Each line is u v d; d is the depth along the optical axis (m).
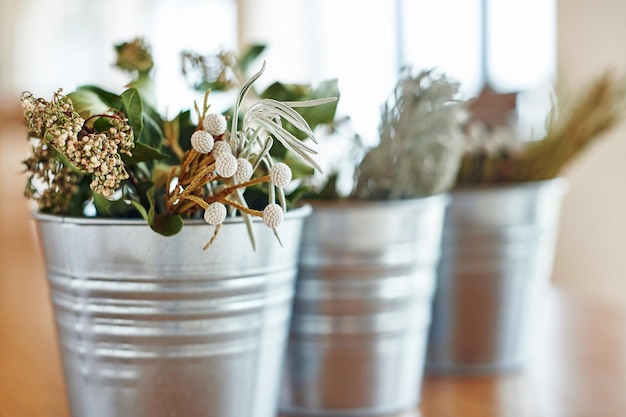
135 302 0.60
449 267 0.82
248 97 0.72
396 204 0.71
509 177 0.87
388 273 0.72
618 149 1.28
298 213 0.62
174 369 0.60
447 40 1.75
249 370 0.62
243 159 0.56
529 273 0.83
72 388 0.63
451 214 0.81
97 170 0.55
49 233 0.62
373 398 0.73
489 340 0.83
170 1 2.77
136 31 2.85
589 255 1.33
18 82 3.00
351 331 0.72
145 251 0.59
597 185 1.31
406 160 0.75
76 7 3.00
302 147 0.57
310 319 0.72
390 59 1.96
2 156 2.15
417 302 0.74
